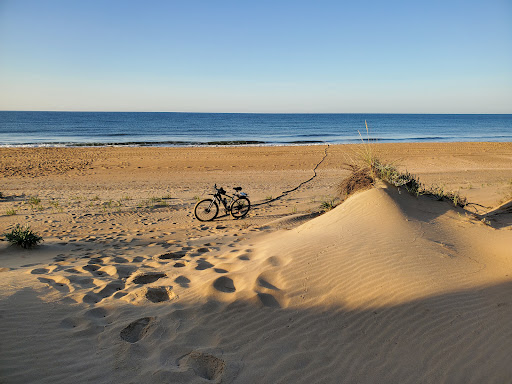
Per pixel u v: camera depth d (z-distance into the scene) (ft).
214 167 75.56
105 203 40.91
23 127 244.83
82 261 19.11
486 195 33.65
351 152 96.43
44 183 57.06
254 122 367.86
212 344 10.53
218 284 14.40
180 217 34.12
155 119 424.87
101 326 11.35
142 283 15.62
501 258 15.88
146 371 9.20
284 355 9.95
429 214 23.21
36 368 9.04
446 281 13.55
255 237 24.56
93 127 252.42
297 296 13.11
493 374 8.79
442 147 106.52
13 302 12.18
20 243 22.36
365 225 20.76
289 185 54.75
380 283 13.55
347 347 10.21
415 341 10.29
